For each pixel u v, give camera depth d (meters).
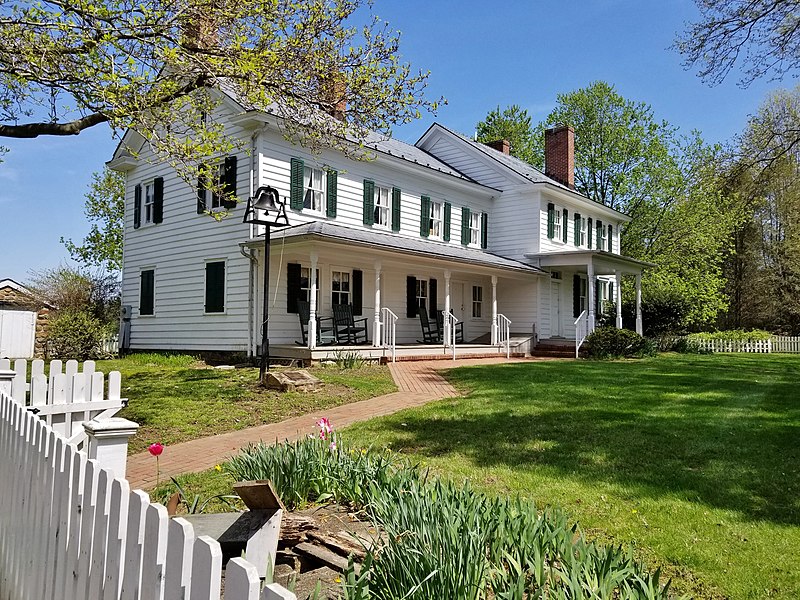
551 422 7.31
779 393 10.04
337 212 16.42
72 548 2.12
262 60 8.23
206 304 15.77
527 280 22.16
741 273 36.53
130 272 18.92
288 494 4.02
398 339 18.59
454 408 8.33
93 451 3.01
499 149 26.81
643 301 25.77
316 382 10.21
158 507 1.58
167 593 1.50
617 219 28.58
